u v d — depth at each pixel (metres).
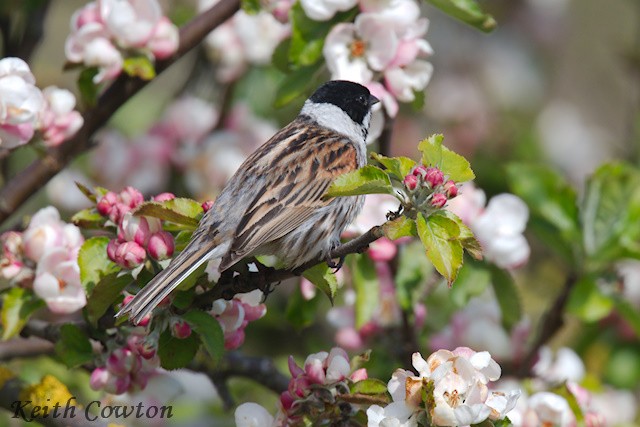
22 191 10.48
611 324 13.65
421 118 16.92
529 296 15.93
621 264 14.66
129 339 8.76
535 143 17.02
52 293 8.91
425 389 7.57
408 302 11.05
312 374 8.11
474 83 17.48
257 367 10.80
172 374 12.69
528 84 17.77
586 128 18.80
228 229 8.97
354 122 10.51
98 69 10.28
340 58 10.06
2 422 11.22
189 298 8.27
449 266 7.25
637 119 16.52
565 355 12.29
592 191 12.38
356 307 10.38
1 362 10.24
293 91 10.48
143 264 8.22
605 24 20.36
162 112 14.94
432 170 7.41
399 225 7.40
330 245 9.66
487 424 7.64
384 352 11.94
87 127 10.55
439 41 17.66
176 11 13.77
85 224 8.63
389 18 10.01
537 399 9.59
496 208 11.23
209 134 14.10
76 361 8.78
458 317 12.42
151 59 10.41
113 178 13.59
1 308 9.63
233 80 14.15
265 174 9.60
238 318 8.53
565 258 12.25
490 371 7.80
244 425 8.28
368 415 7.73
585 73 20.16
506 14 17.98
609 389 13.42
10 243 9.12
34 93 9.13
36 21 11.98
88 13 10.22
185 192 13.80
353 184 7.42
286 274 8.45
